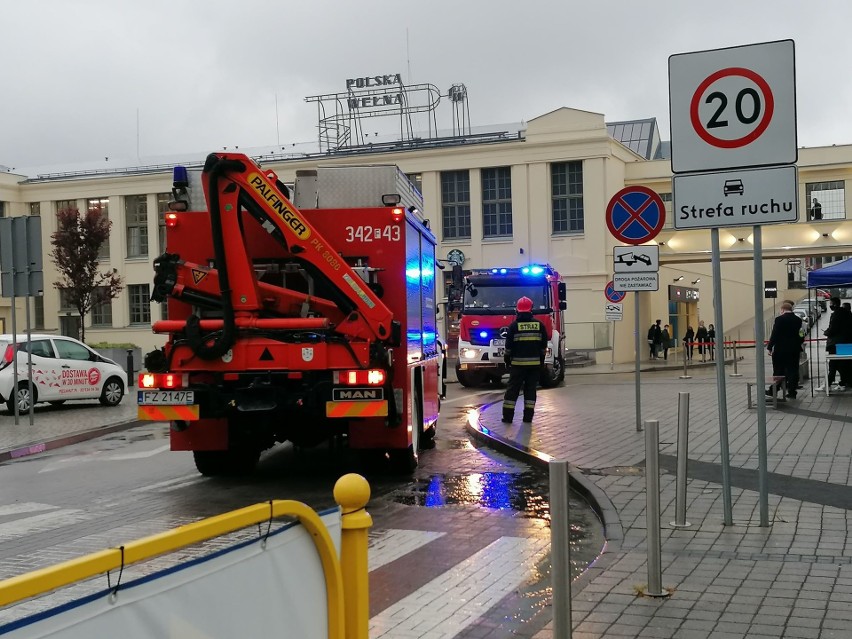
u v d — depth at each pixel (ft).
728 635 15.21
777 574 18.75
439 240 134.82
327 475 35.04
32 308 152.35
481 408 57.36
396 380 31.94
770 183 22.50
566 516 13.29
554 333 81.10
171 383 30.35
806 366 70.33
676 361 130.62
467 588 19.48
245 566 8.55
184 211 31.91
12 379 60.44
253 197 29.89
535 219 130.52
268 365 29.99
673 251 134.41
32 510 29.68
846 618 15.96
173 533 7.59
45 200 151.43
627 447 37.55
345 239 31.76
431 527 25.58
